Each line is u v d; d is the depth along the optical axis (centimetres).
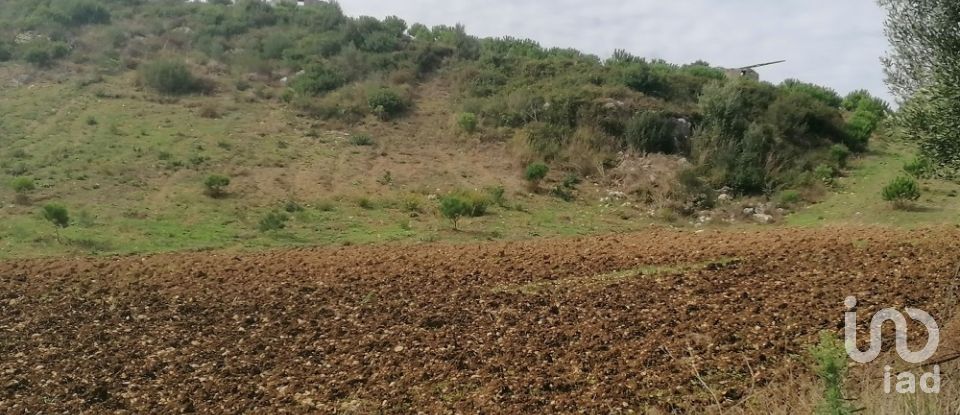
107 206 2347
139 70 3700
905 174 2681
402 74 3947
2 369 1137
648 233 2202
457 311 1350
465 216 2455
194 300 1471
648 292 1395
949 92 1154
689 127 3219
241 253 1933
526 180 2881
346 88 3722
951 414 686
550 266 1653
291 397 1007
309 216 2384
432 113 3603
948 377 740
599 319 1253
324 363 1130
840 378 686
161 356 1183
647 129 3144
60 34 4119
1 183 2462
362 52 4197
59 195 2400
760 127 3095
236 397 1016
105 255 1875
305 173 2822
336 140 3212
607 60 4438
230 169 2770
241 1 4862
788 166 2964
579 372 1027
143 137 2997
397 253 1892
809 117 3322
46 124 3083
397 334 1241
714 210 2619
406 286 1534
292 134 3234
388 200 2602
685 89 3684
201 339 1257
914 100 1209
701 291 1373
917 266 1416
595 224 2448
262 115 3400
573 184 2894
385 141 3253
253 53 4128
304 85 3716
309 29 4547
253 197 2541
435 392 1002
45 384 1076
